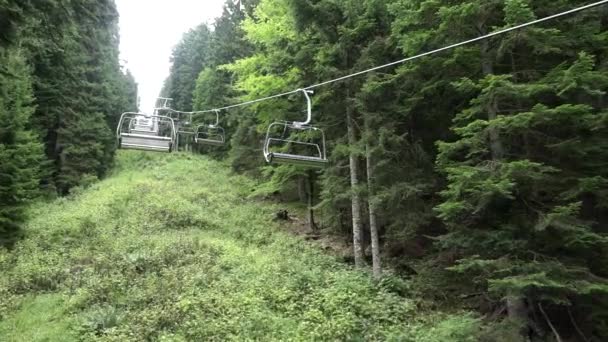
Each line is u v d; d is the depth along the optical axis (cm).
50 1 1103
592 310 884
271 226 2155
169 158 4100
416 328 955
